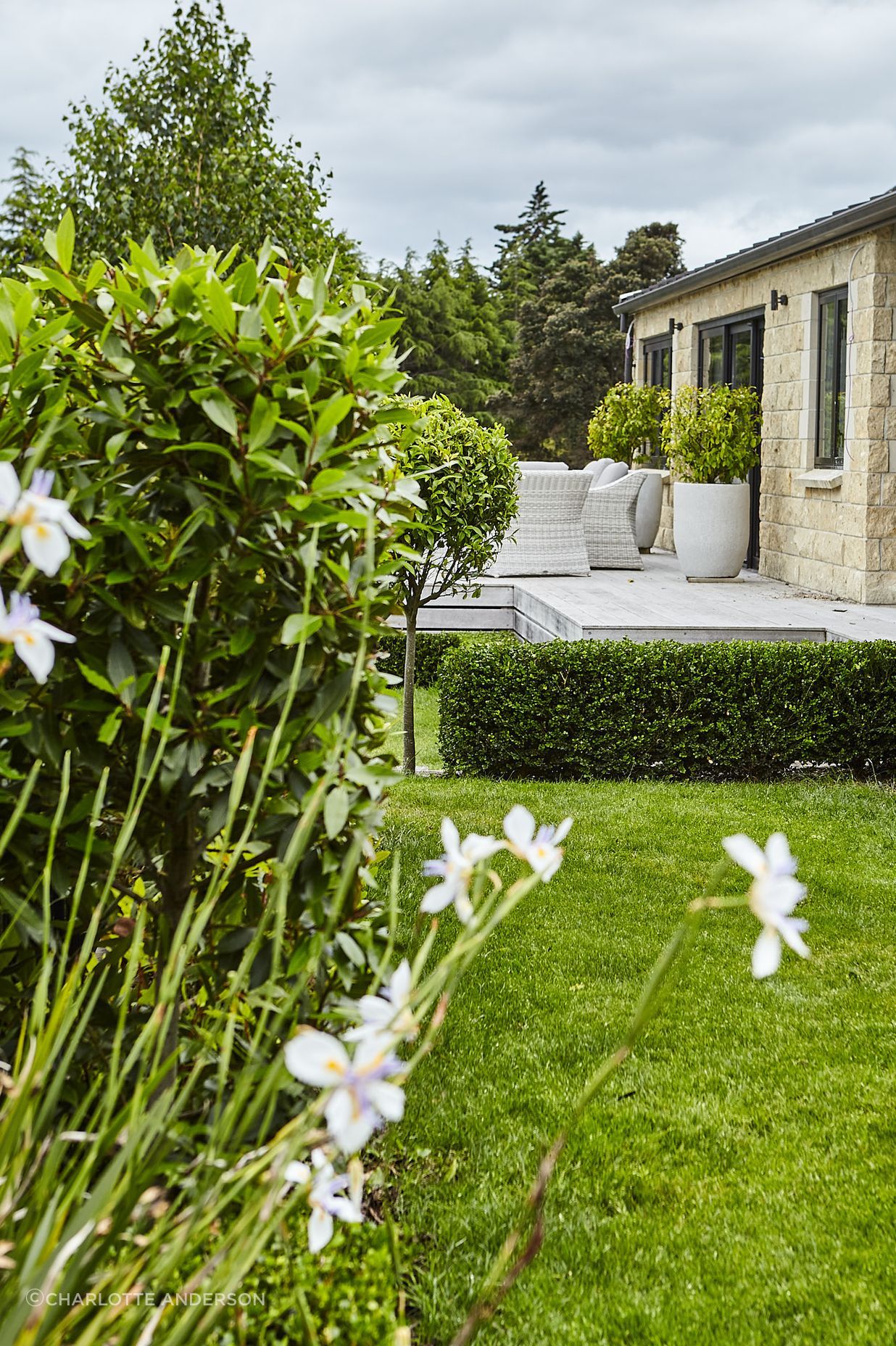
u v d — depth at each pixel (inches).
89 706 73.4
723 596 386.0
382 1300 70.9
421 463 244.4
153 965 89.7
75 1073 77.0
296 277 86.1
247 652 77.1
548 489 450.3
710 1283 91.6
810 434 404.8
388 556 87.3
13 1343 43.7
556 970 152.4
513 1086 121.9
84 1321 51.8
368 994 77.1
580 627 321.7
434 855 193.8
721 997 144.9
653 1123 115.0
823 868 193.2
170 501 77.5
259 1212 48.6
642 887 184.5
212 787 79.7
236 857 62.5
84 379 79.0
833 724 260.4
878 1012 140.3
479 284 1659.7
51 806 77.7
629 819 221.9
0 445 74.7
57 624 75.0
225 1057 56.7
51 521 46.3
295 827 73.9
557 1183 104.5
